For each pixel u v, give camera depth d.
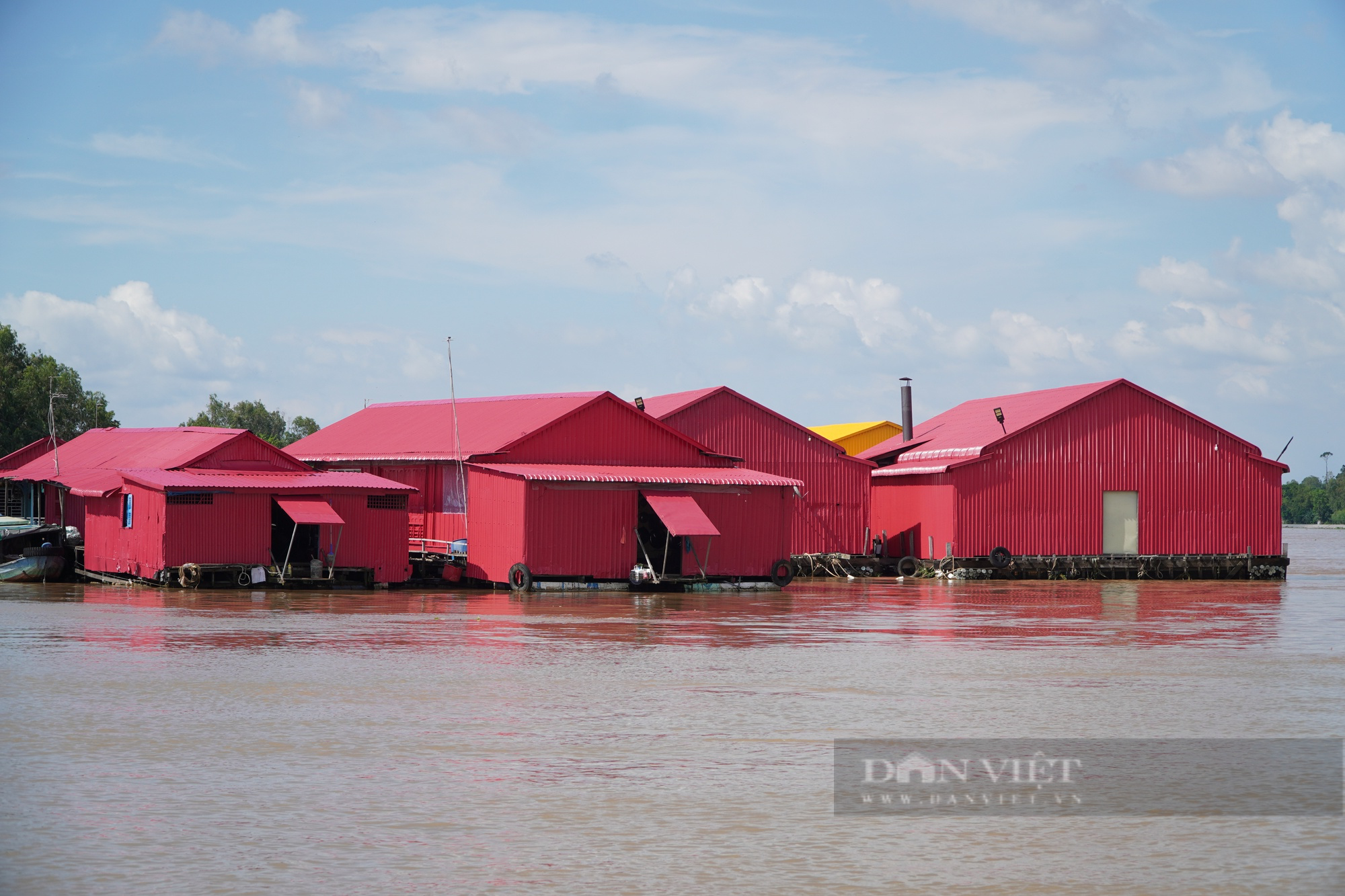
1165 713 22.86
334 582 51.41
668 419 65.31
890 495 71.81
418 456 58.41
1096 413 67.38
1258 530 69.19
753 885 13.20
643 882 13.23
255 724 20.95
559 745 19.61
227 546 49.53
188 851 14.02
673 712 22.56
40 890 12.77
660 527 56.16
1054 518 66.50
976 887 13.19
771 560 55.81
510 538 52.16
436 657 29.69
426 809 15.79
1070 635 36.50
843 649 32.44
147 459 59.59
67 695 23.53
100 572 54.19
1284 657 31.47
